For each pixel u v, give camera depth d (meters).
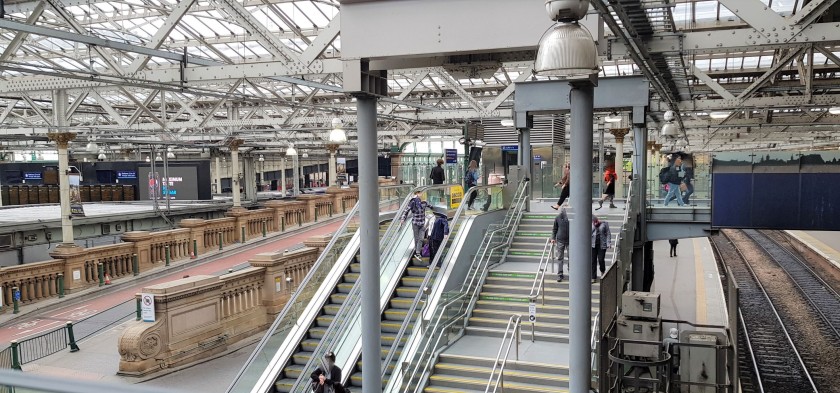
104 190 48.16
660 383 14.19
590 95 8.64
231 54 30.56
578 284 8.89
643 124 21.02
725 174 22.86
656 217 24.02
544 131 33.41
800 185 22.16
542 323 15.20
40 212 37.59
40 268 24.95
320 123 34.69
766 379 19.27
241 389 12.91
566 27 6.40
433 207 18.75
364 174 9.45
